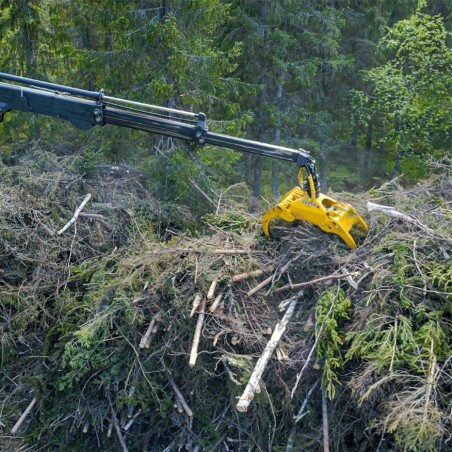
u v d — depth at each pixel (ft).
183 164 32.83
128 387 20.95
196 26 34.14
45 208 27.14
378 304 18.90
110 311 21.40
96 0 36.14
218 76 35.58
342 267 20.85
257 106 47.75
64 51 39.14
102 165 32.55
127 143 38.83
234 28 45.70
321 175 52.06
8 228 25.45
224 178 38.22
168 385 20.93
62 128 39.70
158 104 33.73
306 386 19.56
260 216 25.90
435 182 25.61
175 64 32.53
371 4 51.65
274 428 19.38
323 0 48.47
